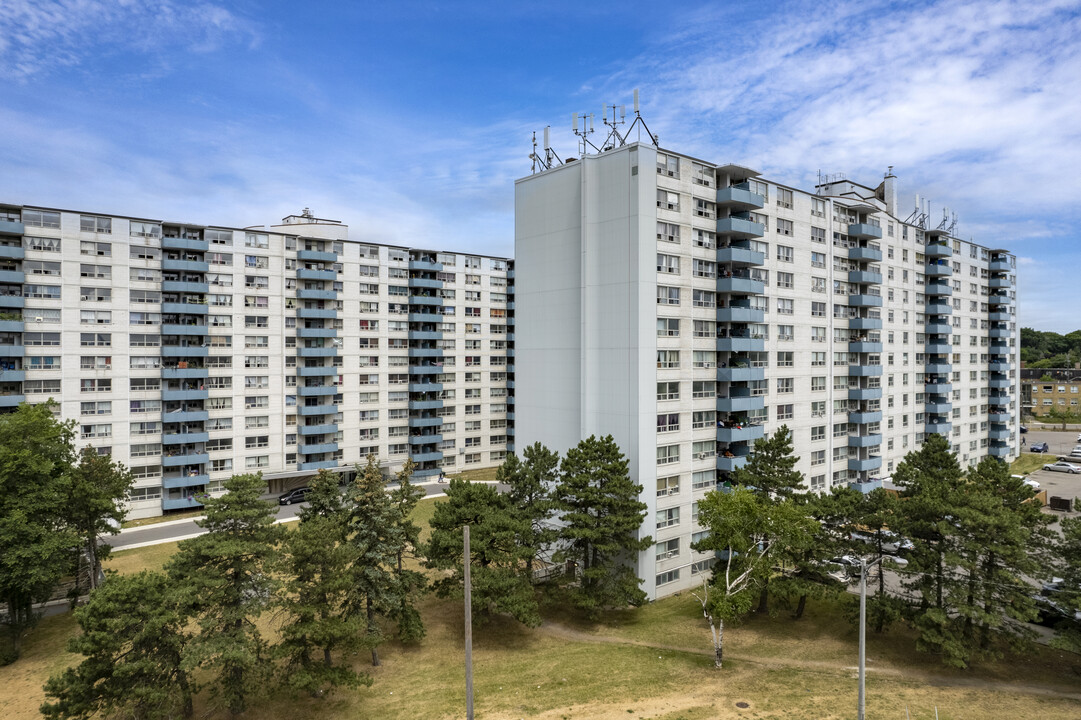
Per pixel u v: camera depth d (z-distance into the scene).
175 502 67.75
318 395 77.19
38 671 36.25
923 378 76.88
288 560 31.14
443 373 89.38
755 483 43.44
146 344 66.75
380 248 83.06
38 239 60.91
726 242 52.25
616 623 42.38
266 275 74.12
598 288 47.62
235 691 29.11
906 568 35.25
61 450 44.19
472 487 41.22
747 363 52.22
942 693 31.42
